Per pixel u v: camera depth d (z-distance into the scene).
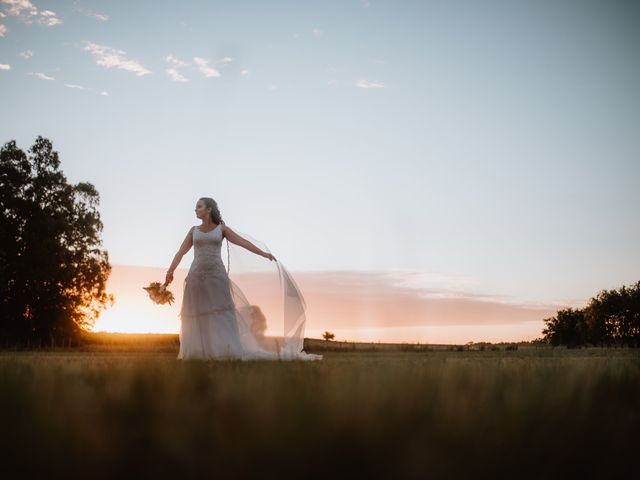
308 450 1.67
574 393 2.66
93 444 1.74
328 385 2.94
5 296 48.06
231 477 1.57
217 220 10.13
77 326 50.06
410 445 1.67
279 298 10.25
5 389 2.85
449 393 2.51
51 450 1.69
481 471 1.64
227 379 3.39
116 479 1.62
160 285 9.82
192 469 1.58
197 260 9.90
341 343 43.09
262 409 2.04
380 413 2.02
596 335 115.94
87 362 6.16
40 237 48.81
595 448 1.89
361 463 1.63
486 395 2.64
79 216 51.41
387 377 3.21
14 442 1.83
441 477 1.54
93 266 50.69
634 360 5.61
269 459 1.62
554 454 1.77
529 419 2.11
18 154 50.19
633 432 2.10
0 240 48.66
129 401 2.50
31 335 47.72
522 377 3.79
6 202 48.66
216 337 9.62
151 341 36.44
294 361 6.23
